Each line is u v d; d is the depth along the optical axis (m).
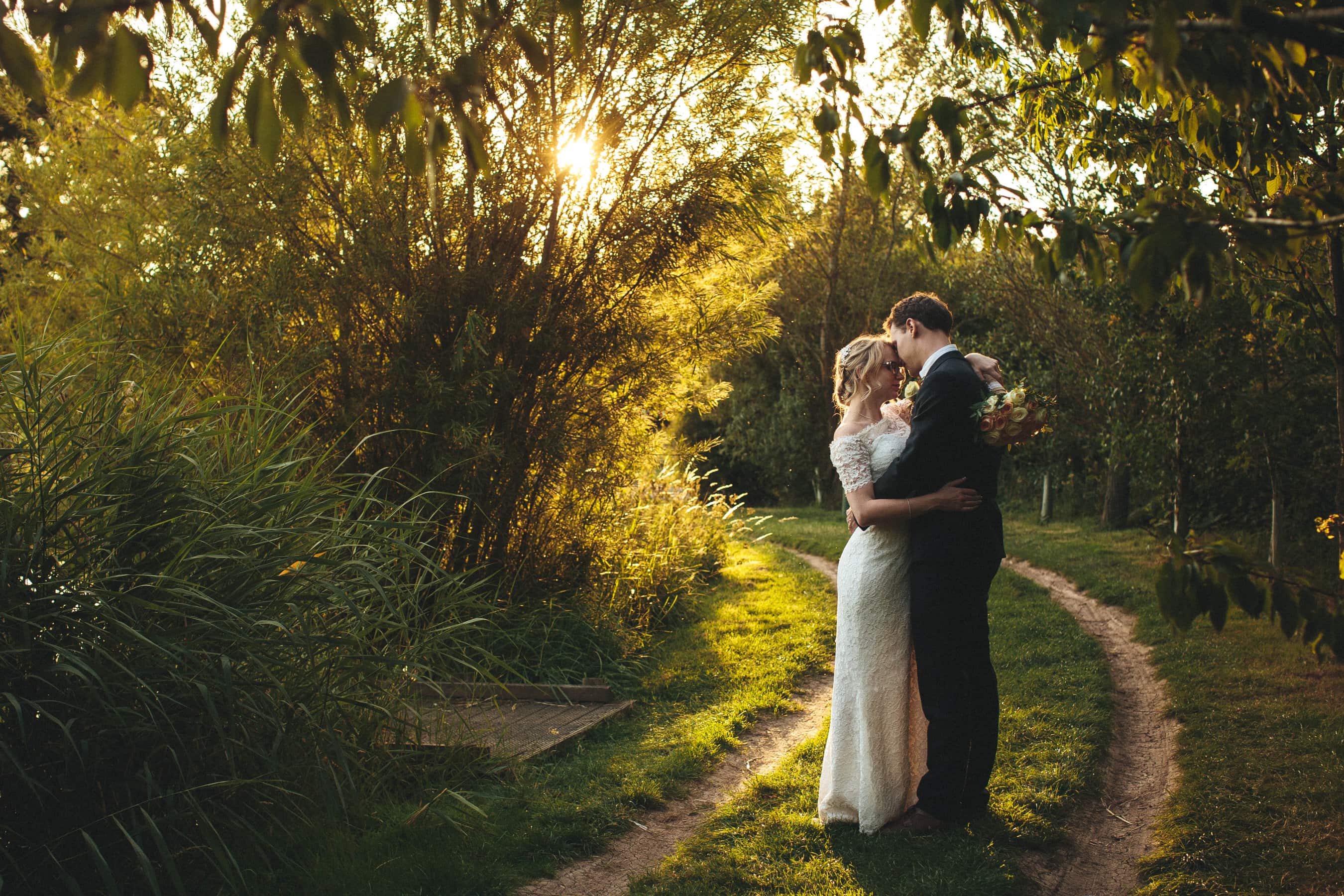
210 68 5.53
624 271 6.39
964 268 16.39
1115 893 3.04
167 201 6.07
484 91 1.72
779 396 22.14
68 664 2.77
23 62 1.48
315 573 3.45
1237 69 1.72
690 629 7.48
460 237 6.09
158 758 3.01
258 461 3.67
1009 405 3.28
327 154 5.90
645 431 7.33
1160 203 1.75
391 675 3.81
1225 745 4.31
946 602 3.42
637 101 6.26
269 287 5.56
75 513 3.07
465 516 6.18
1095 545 11.91
